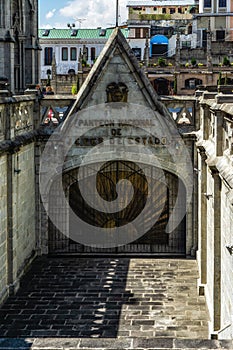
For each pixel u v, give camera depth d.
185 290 20.95
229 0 90.38
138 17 106.75
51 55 97.88
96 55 97.88
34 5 37.69
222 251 16.83
